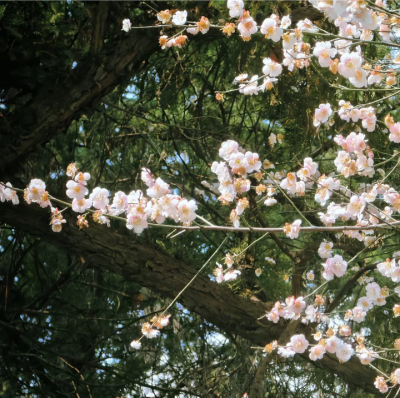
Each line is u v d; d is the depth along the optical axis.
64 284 5.02
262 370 4.05
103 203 2.11
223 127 4.88
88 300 5.16
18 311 4.77
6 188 2.15
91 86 3.84
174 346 5.39
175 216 2.06
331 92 4.10
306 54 2.38
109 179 5.18
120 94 4.62
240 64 4.21
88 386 4.59
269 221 4.85
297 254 4.30
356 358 4.24
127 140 5.04
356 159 2.63
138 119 5.17
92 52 3.87
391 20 2.36
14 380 4.52
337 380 4.96
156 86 4.72
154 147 4.86
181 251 4.88
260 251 4.63
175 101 4.75
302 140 4.43
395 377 2.69
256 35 4.00
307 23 2.54
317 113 2.62
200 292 4.22
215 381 5.05
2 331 4.61
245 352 4.98
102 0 3.88
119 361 5.13
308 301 4.29
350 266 4.39
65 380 4.62
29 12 3.91
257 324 4.27
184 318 5.43
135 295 5.06
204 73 5.17
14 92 3.99
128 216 2.05
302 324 4.17
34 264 5.37
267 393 5.04
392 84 2.58
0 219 3.80
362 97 4.19
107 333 5.16
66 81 3.82
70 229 3.83
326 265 2.55
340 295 4.35
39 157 4.49
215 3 3.79
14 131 3.65
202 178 5.08
